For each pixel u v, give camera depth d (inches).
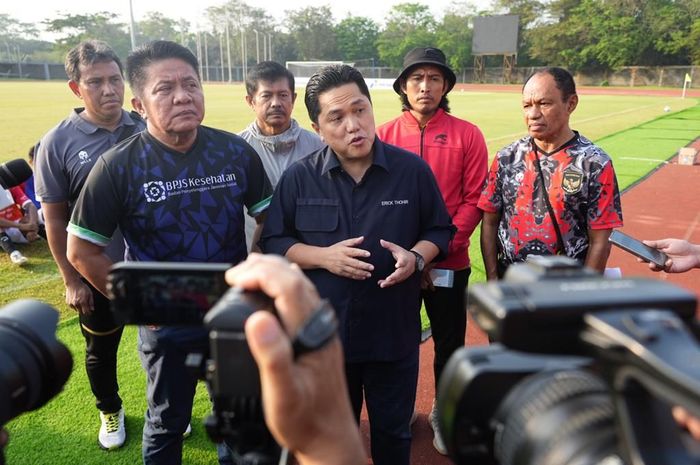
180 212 89.7
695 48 2043.6
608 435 27.2
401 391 95.5
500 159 115.3
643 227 289.1
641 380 24.3
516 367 34.5
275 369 23.7
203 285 36.9
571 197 104.7
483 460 36.0
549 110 103.4
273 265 28.9
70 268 113.5
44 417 122.2
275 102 136.7
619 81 2178.9
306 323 26.8
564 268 31.2
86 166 115.6
